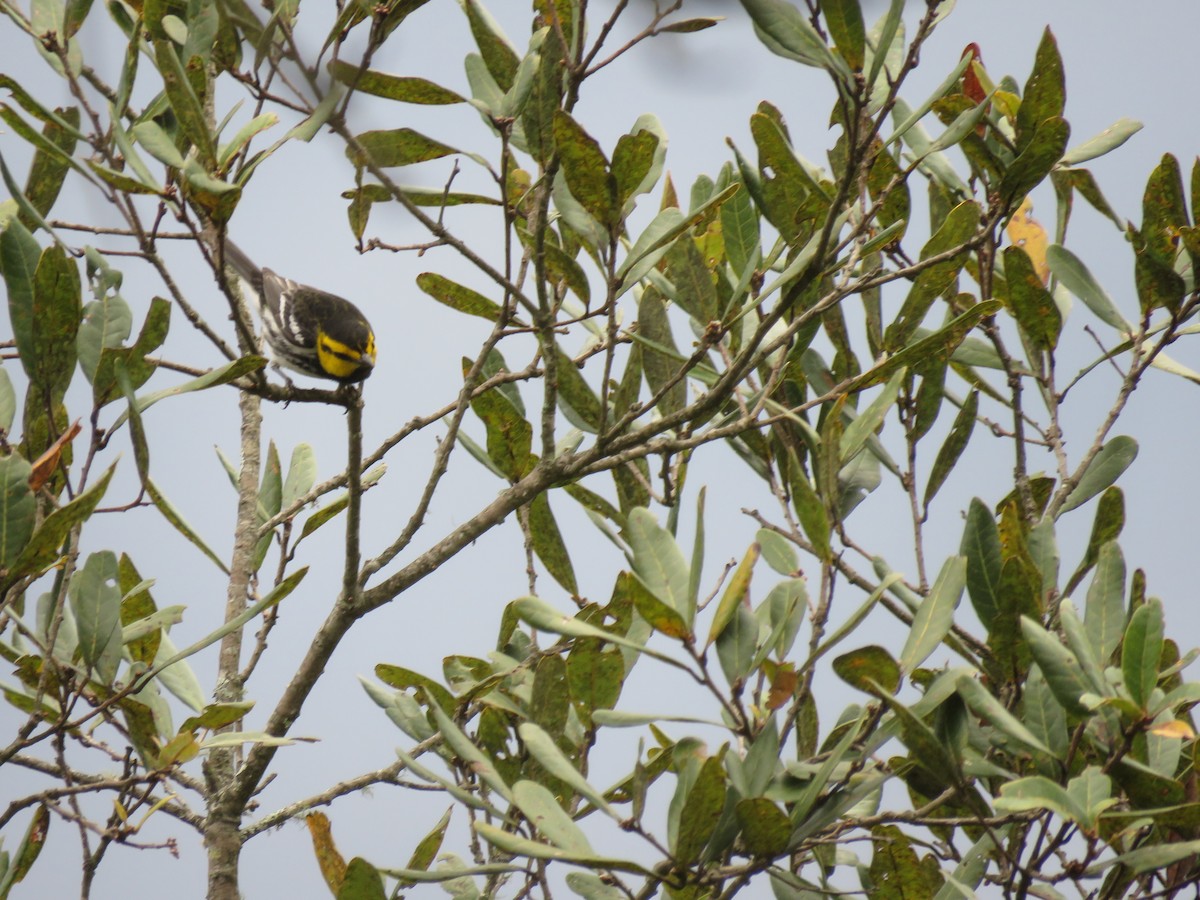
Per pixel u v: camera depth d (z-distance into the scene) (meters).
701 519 6.61
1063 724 7.23
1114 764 6.43
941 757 6.71
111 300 8.80
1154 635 6.38
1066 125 8.55
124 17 10.52
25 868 8.77
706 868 6.64
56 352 8.41
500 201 9.16
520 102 8.23
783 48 7.38
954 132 8.52
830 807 6.98
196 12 8.16
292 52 7.16
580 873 8.26
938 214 10.35
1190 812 6.21
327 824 8.13
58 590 8.57
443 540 9.13
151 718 8.61
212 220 7.69
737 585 6.59
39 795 8.29
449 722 6.67
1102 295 9.62
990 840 8.01
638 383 10.01
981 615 7.81
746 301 9.90
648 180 8.34
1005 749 7.61
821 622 7.66
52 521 7.54
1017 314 9.59
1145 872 7.04
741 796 6.73
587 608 8.84
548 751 6.50
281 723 9.23
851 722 8.10
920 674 8.32
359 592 9.09
